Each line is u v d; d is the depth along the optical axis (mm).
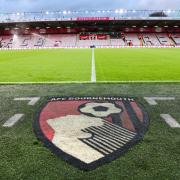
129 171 2264
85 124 3555
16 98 5340
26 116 4047
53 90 6145
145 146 2801
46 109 4398
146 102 4891
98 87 6496
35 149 2744
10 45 59844
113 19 55344
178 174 2219
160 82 7219
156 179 2141
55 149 2723
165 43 59500
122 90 6086
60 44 59719
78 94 5617
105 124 3551
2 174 2244
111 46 57406
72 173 2234
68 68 12055
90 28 64250
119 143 2871
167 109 4398
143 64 14094
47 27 63969
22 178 2172
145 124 3572
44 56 23000
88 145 2816
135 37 62031
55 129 3373
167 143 2898
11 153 2658
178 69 11438
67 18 55750
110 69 11523
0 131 3377
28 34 64562
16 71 10992
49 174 2227
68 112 4180
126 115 3994
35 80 8141
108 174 2215
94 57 20531
